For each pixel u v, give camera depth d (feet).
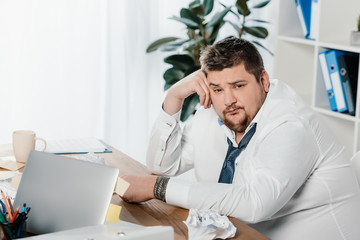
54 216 3.54
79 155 5.79
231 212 4.27
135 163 5.77
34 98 10.48
